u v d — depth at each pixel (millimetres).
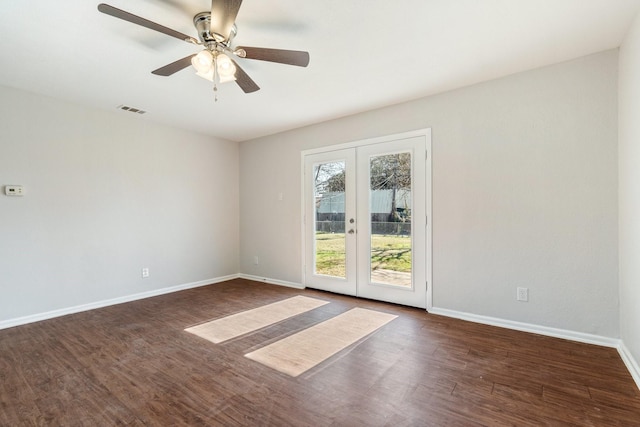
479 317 3035
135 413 1710
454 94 3141
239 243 5281
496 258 2930
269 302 3779
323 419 1654
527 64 2635
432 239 3311
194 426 1604
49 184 3277
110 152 3748
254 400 1823
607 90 2426
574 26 2094
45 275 3242
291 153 4586
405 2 1841
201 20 1924
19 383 2004
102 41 2225
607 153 2432
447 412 1698
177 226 4426
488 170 2957
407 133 3459
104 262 3686
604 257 2455
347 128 3961
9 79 2854
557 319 2652
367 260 3848
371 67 2654
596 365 2168
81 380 2041
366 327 2938
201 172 4742
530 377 2033
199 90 3104
